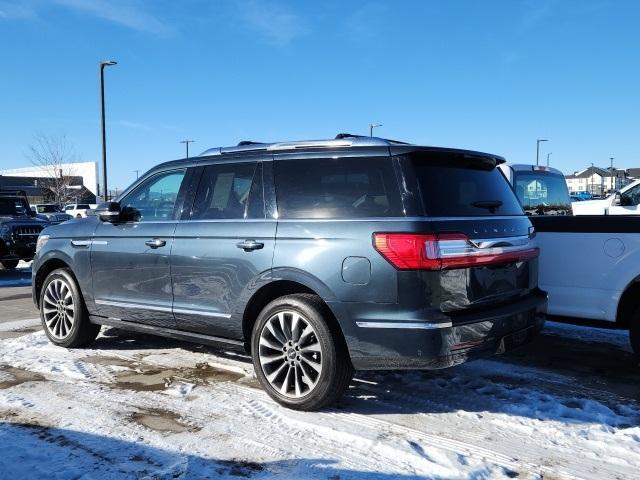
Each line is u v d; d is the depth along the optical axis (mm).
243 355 5641
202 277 4676
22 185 57125
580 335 6375
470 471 3254
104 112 22906
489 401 4359
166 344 6066
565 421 3984
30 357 5574
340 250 3938
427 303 3693
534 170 9375
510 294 4270
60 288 5922
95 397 4445
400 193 3877
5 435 3729
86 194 57094
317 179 4273
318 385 4008
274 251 4242
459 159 4324
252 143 4988
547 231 5418
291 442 3637
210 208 4793
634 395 4520
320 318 3994
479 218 4090
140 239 5141
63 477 3180
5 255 13625
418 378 4887
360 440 3656
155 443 3617
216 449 3541
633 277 4965
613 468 3320
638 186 10797
